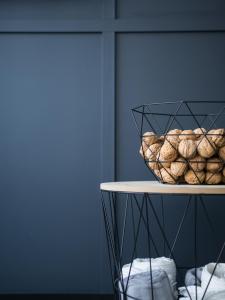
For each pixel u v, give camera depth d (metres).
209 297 1.23
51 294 2.04
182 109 2.07
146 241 2.04
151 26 2.06
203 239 2.03
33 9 2.09
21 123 2.08
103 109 2.05
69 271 2.05
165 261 1.38
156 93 2.08
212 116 2.05
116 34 2.08
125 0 2.09
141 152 1.39
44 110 2.09
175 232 2.04
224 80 2.07
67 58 2.09
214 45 2.08
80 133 2.08
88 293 2.04
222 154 1.22
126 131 2.07
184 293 1.37
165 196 2.04
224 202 2.03
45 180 2.07
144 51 2.09
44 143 2.08
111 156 2.04
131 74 2.08
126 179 2.06
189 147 1.20
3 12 2.09
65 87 2.09
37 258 2.06
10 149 2.08
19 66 2.09
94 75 2.09
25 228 2.06
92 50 2.09
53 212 2.06
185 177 1.25
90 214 2.06
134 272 1.30
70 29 2.07
